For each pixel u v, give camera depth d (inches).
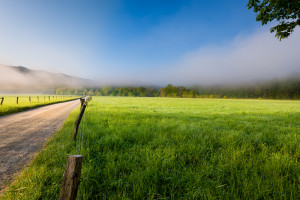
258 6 230.8
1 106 509.0
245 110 659.4
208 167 109.6
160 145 159.2
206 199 79.3
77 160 49.7
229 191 85.8
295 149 150.6
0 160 133.2
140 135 190.2
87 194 81.0
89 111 473.7
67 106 783.1
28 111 540.7
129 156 128.7
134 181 92.4
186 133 208.5
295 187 87.5
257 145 170.2
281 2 203.6
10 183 95.7
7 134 226.2
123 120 315.6
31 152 153.7
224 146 158.2
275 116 439.5
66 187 47.7
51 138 198.7
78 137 184.1
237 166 112.7
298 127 273.3
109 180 94.4
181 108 733.3
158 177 98.0
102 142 163.5
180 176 99.7
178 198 82.0
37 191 81.5
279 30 229.0
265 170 105.4
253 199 79.0
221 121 342.3
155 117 379.9
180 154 137.2
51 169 106.7
